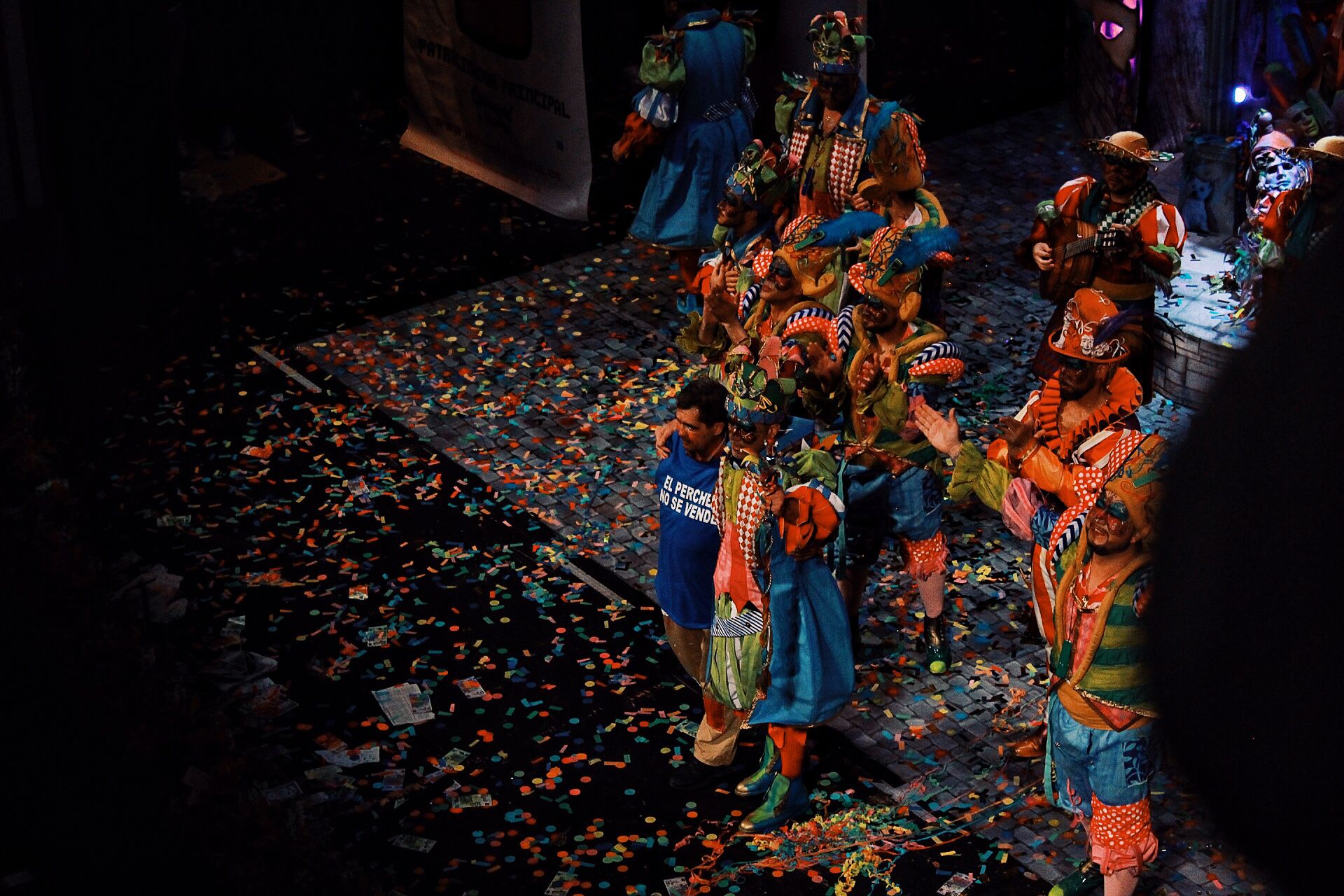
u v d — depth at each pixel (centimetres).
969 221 1157
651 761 711
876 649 770
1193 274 962
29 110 995
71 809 662
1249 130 942
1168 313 922
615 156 1015
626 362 1031
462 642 795
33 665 741
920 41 1348
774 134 1177
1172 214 788
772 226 912
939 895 625
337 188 1238
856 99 848
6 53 977
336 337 1064
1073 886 615
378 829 674
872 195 841
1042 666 751
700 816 677
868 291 688
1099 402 596
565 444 952
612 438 956
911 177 839
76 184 1031
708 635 679
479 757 718
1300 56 946
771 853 653
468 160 1243
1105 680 558
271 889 627
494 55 1165
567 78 1119
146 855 640
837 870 640
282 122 1294
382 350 1051
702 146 998
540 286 1120
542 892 639
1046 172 1217
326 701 755
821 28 841
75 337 1036
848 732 717
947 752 702
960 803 673
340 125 1312
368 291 1116
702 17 986
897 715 727
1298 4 936
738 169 892
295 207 1215
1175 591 44
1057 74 1330
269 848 644
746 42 1002
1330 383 41
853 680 662
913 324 698
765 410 612
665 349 1042
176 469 934
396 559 858
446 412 988
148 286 1088
